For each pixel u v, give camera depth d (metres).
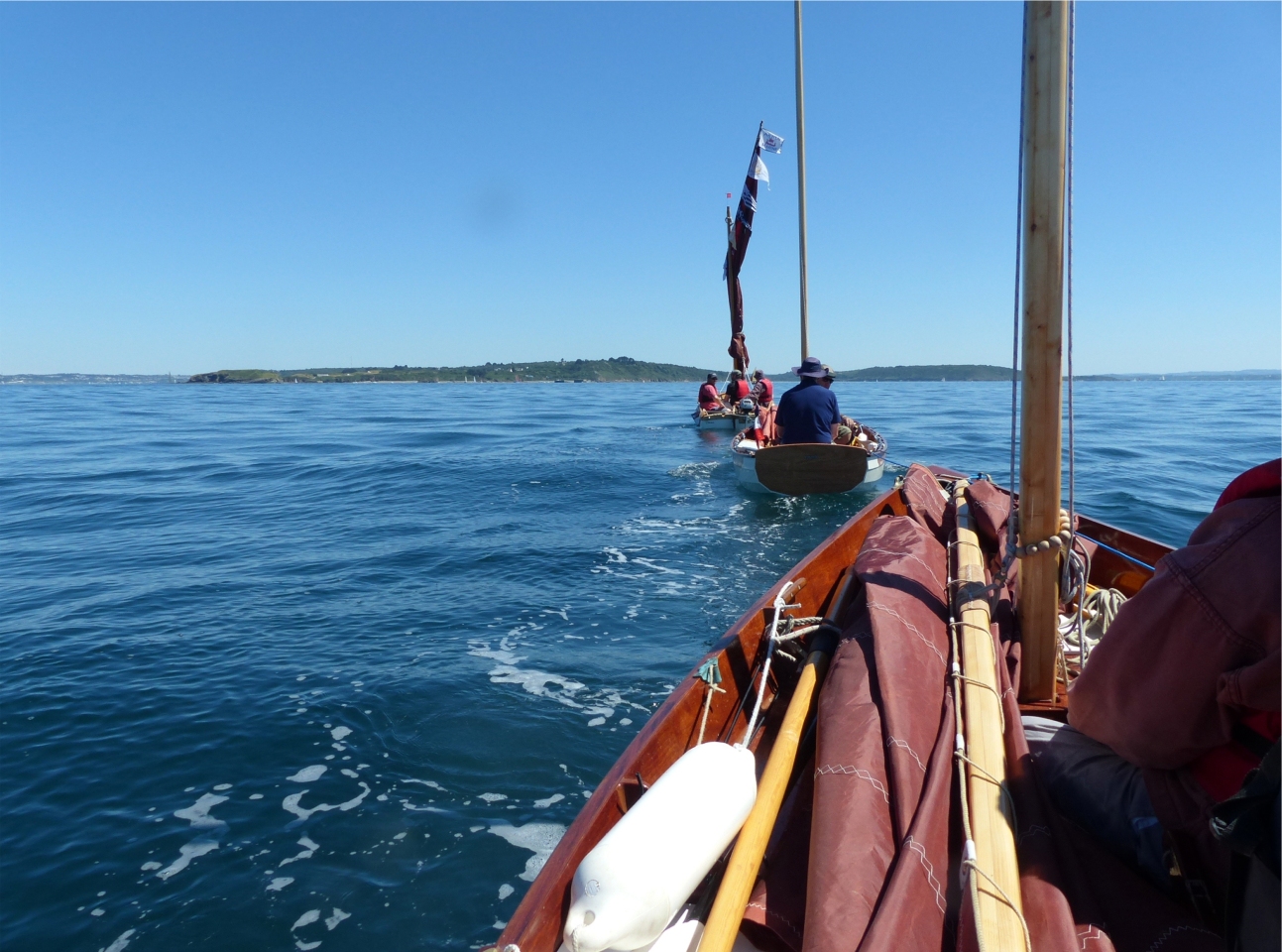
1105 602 3.33
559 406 43.91
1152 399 41.16
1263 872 1.16
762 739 2.79
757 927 1.87
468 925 2.96
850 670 2.42
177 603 6.58
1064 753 2.09
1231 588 1.47
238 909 3.04
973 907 1.56
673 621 5.91
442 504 11.18
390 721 4.40
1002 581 2.78
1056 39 2.12
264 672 5.07
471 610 6.26
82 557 8.31
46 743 4.21
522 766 3.95
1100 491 11.12
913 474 4.86
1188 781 1.70
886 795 1.92
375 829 3.48
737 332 21.89
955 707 2.24
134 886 3.16
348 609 6.34
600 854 1.67
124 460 17.20
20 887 3.16
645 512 10.25
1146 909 1.76
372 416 33.81
